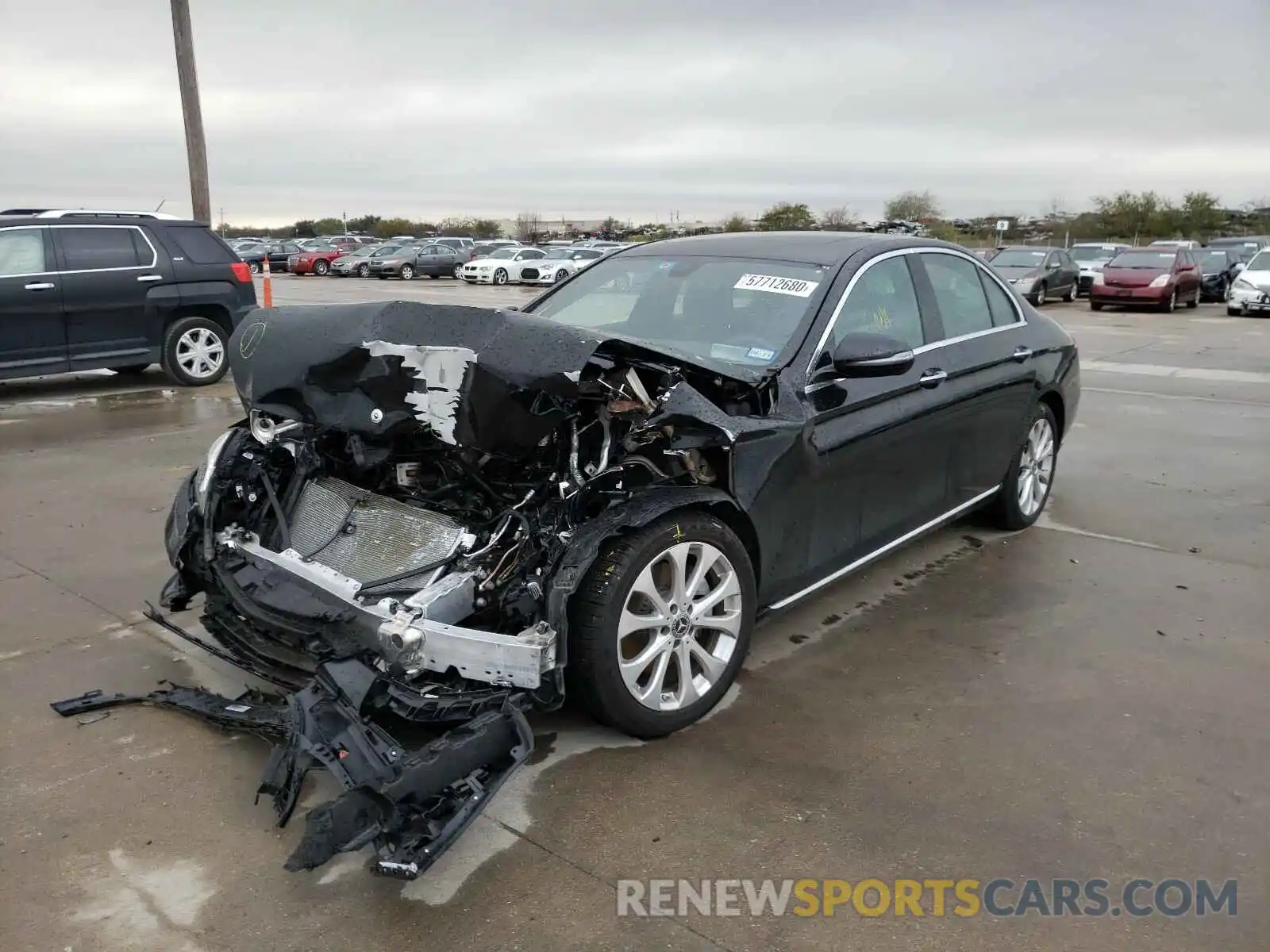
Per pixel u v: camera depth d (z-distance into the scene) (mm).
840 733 3439
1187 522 5973
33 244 9461
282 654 3217
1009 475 5414
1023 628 4367
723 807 3002
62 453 7375
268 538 3670
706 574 3432
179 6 15703
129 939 2436
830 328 3947
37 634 4141
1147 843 2871
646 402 3104
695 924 2520
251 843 2814
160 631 4191
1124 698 3730
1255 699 3738
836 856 2793
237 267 10797
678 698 3385
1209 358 13938
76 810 2945
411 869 2412
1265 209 64375
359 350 3170
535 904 2582
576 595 3092
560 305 4652
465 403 3004
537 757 3254
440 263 37406
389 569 3260
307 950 2410
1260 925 2551
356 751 2562
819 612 4504
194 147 16328
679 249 4727
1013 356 5105
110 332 9961
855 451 3932
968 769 3232
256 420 3721
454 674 2965
